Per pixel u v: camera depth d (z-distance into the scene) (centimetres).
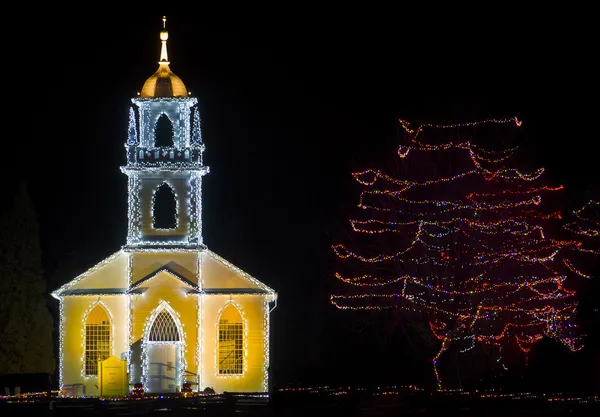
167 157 6638
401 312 7162
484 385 6366
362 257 7231
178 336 6519
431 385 6781
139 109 6675
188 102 6675
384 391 6084
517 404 5078
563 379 6112
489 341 6419
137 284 6512
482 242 6500
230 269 6656
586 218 6806
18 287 7256
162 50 6806
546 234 6756
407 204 7119
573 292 6244
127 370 6438
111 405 5484
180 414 5278
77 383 6519
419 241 6894
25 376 7044
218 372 6544
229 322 6606
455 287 6469
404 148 7356
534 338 6312
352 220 7406
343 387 6981
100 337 6575
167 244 6600
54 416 5259
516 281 6450
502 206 6456
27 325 7244
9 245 7288
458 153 7138
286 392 5897
